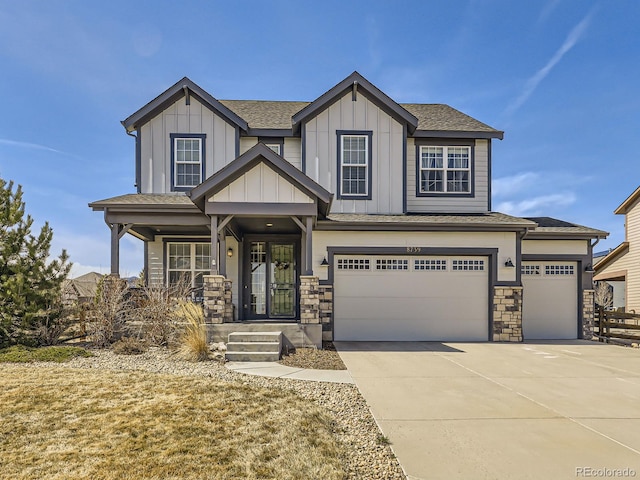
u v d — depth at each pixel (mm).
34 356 7645
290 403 5109
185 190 12141
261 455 3658
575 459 3799
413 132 12562
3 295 8703
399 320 11125
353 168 12367
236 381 6191
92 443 3848
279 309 12531
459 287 11227
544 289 12312
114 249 10312
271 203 9461
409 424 4656
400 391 5949
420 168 12703
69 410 4703
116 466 3410
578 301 12305
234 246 12508
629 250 17625
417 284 11203
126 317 9281
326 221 10773
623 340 11562
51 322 9211
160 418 4477
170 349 8617
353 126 12359
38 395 5227
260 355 7941
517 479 3422
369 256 11203
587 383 6520
